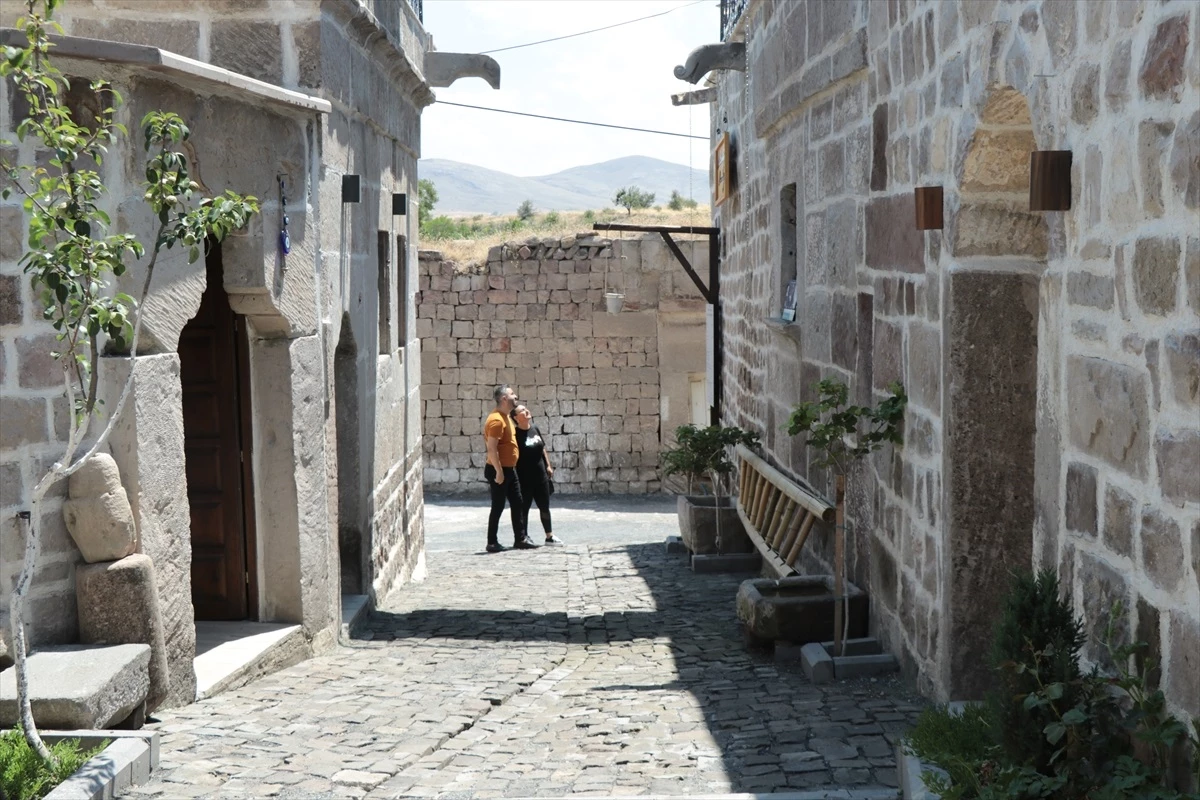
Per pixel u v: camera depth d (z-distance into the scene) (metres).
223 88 5.78
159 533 5.33
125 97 5.11
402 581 10.49
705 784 4.38
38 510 4.14
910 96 5.69
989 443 5.04
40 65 4.37
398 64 9.75
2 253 4.85
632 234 20.20
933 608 5.34
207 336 6.73
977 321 4.99
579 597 9.53
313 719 5.33
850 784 4.25
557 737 5.20
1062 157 3.64
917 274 5.60
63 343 4.98
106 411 5.09
